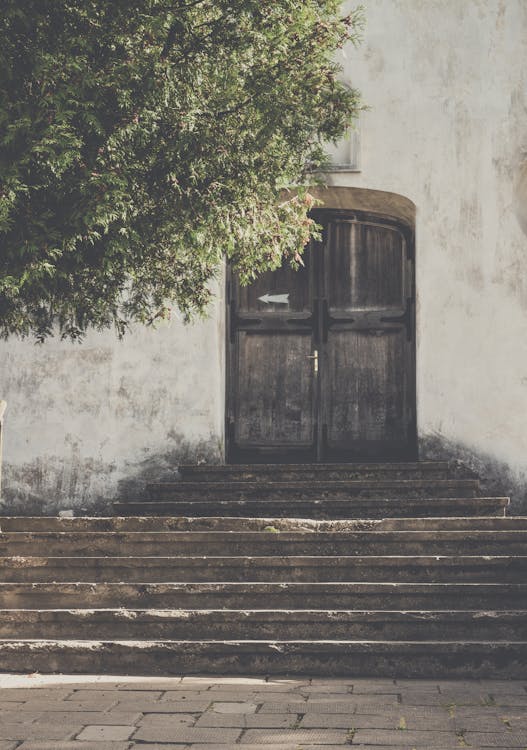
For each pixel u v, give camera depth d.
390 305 11.44
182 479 10.58
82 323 7.99
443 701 5.88
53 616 7.23
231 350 11.54
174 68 6.39
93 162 6.11
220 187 6.62
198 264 7.45
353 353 11.43
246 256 7.22
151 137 6.44
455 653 6.73
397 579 7.52
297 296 11.55
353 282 11.52
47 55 5.84
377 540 7.86
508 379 10.61
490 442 10.56
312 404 11.41
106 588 7.45
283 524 8.34
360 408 11.35
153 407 10.91
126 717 5.48
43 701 5.95
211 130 6.58
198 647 6.92
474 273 10.79
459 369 10.69
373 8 11.19
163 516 9.46
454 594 7.17
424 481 9.61
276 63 6.76
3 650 7.02
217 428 10.84
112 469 10.88
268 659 6.89
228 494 9.91
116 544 8.06
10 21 5.91
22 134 5.78
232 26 6.52
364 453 11.28
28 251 5.84
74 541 8.11
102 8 6.08
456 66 11.04
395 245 11.52
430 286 10.83
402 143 11.00
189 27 6.36
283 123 6.80
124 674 6.93
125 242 6.16
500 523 8.22
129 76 6.07
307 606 7.28
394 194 10.98
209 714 5.55
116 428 10.93
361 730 5.14
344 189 11.01
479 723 5.29
